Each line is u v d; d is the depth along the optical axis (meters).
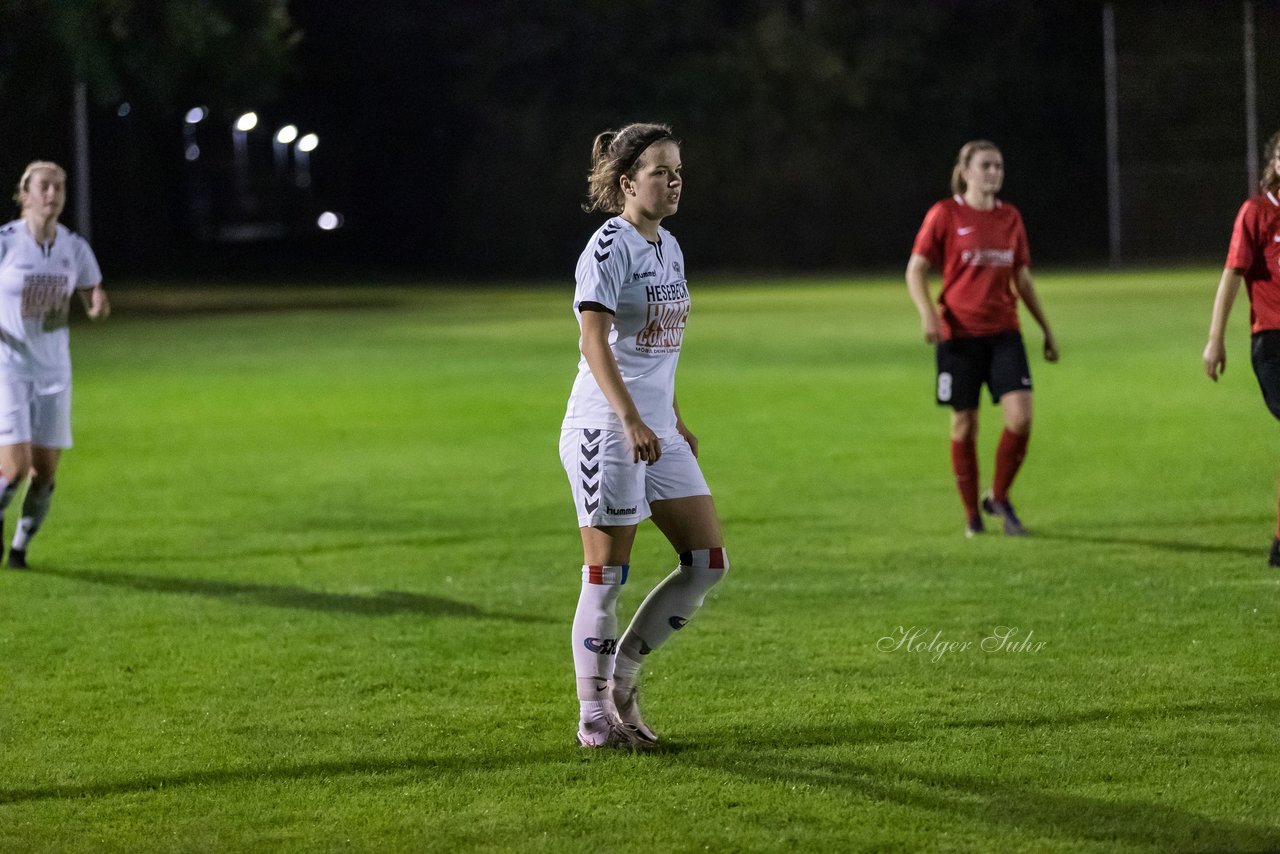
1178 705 15.41
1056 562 22.83
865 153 144.62
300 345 68.00
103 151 141.88
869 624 19.12
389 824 12.52
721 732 14.85
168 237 157.75
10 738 14.95
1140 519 26.20
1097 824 12.24
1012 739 14.44
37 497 23.75
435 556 24.38
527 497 29.97
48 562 24.14
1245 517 26.12
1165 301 85.12
